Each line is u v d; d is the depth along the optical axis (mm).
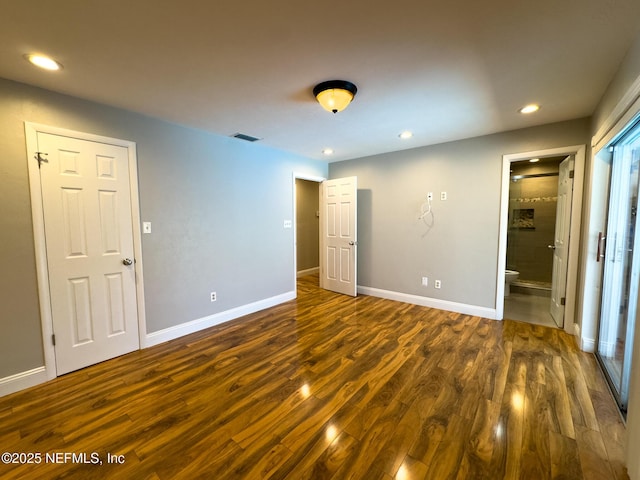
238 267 3605
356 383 2117
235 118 2758
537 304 4094
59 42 1562
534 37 1551
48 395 2002
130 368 2369
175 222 2957
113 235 2520
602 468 1386
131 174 2605
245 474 1373
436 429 1650
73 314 2311
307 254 6312
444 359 2461
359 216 4621
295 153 4281
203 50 1663
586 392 1978
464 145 3537
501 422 1699
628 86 1657
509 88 2156
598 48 1644
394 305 4027
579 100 2379
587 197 2719
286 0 1270
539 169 4773
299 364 2406
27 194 2070
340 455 1478
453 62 1804
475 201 3506
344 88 2041
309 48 1655
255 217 3791
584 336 2590
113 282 2533
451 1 1287
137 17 1368
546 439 1565
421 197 3932
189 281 3102
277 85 2096
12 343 2035
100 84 2059
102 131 2414
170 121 2836
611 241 2350
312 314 3686
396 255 4238
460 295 3684
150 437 1610
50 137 2152
